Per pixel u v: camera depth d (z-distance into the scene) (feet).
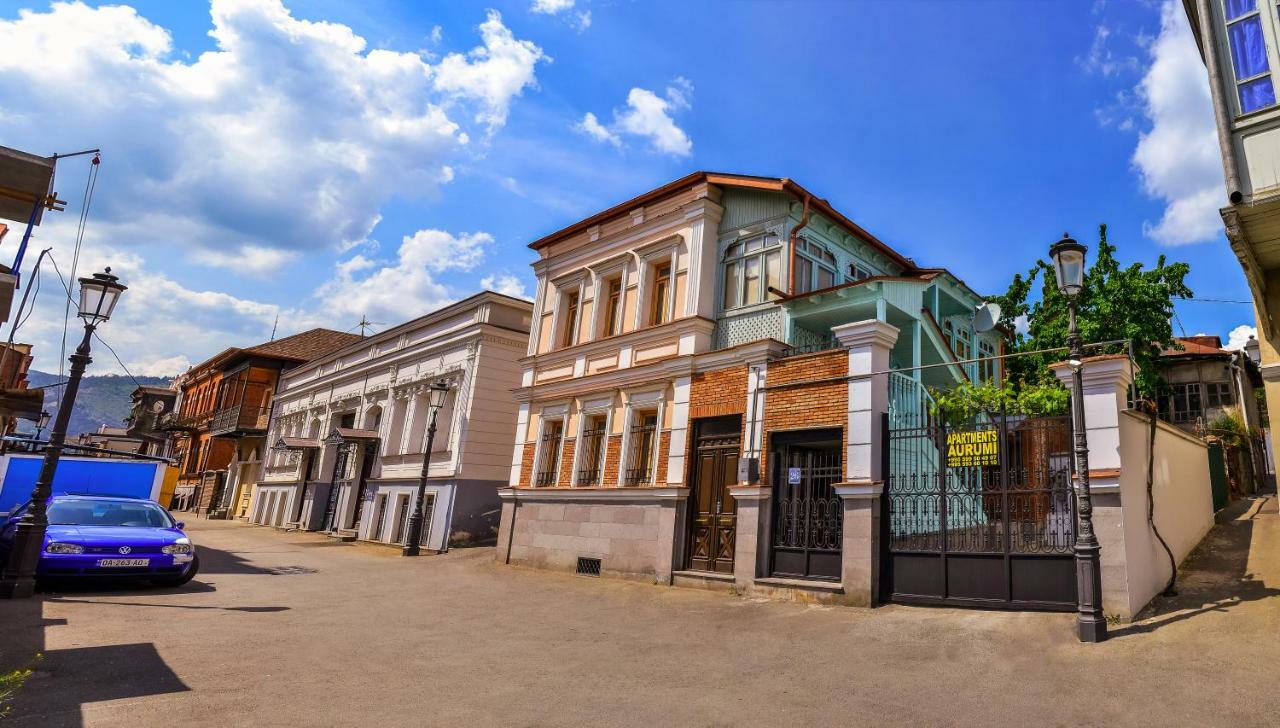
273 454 120.26
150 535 36.58
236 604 33.50
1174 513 33.22
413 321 86.79
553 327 62.23
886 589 33.58
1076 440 26.30
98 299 33.37
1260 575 29.63
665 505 45.91
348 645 26.00
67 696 17.98
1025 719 17.89
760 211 48.75
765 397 42.06
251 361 128.47
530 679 21.95
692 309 49.01
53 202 38.09
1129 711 17.93
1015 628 26.45
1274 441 28.43
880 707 19.13
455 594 40.47
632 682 21.77
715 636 28.84
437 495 71.41
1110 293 68.74
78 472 48.08
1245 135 26.61
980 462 32.01
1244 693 18.43
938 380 51.55
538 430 59.41
